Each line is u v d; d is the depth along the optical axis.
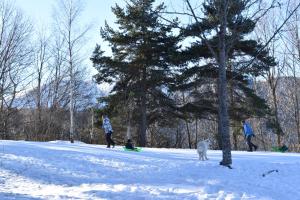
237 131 49.22
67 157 19.39
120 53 44.31
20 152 20.12
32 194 11.73
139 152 24.11
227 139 16.53
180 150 28.61
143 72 43.44
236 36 16.81
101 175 16.19
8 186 13.59
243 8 16.39
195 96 43.25
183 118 45.34
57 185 13.95
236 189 12.35
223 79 16.48
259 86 56.59
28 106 53.91
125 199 11.02
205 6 17.41
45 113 53.72
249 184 13.19
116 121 45.97
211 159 20.59
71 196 11.33
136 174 16.27
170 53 41.34
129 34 42.84
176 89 41.97
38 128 52.41
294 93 57.59
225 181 13.40
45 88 54.41
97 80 44.69
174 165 18.08
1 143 24.52
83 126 57.88
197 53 39.94
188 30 16.97
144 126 43.59
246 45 37.47
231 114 42.12
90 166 17.77
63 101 55.28
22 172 16.22
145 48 41.69
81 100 57.59
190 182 13.41
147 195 11.57
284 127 60.25
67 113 55.81
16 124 51.56
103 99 44.75
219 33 16.62
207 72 40.97
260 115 42.78
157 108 45.19
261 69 38.94
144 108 43.50
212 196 11.55
